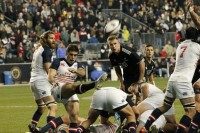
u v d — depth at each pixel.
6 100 61.81
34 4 102.00
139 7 116.06
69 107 30.91
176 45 105.38
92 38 98.94
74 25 100.12
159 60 97.06
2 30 92.50
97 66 91.50
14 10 101.44
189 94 29.55
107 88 28.83
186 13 111.19
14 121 42.56
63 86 29.89
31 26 98.06
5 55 90.06
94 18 103.62
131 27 110.06
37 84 33.94
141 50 98.69
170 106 30.31
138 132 30.17
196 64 30.27
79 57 93.94
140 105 31.42
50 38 33.97
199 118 29.16
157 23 111.31
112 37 33.91
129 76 34.59
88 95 66.50
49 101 33.81
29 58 91.94
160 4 119.38
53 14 100.81
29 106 54.47
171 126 31.44
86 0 114.19
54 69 31.20
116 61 34.59
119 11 114.06
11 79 89.25
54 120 31.45
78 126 29.69
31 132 31.59
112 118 40.50
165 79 90.06
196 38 30.39
